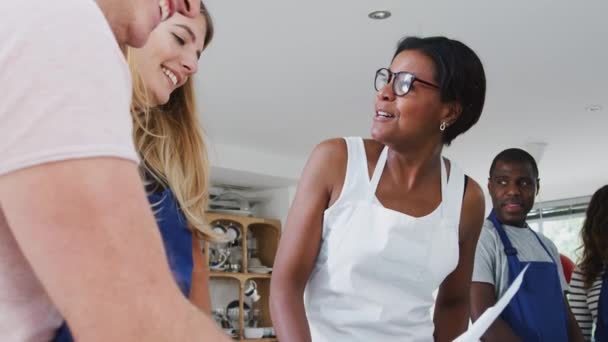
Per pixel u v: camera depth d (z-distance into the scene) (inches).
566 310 101.0
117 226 20.4
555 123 232.4
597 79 191.2
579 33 160.6
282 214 292.2
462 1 142.6
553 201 338.0
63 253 19.8
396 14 147.0
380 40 160.1
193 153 55.2
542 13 149.6
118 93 22.0
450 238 63.1
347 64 174.4
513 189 97.9
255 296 283.3
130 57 47.8
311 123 227.0
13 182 20.0
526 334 91.4
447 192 63.8
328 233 61.3
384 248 59.5
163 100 50.5
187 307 21.3
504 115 223.3
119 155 21.1
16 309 24.4
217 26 151.3
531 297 92.3
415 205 62.0
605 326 112.6
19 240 20.6
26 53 20.4
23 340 24.8
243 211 282.2
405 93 60.1
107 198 20.4
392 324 60.6
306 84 189.0
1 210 22.7
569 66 181.5
